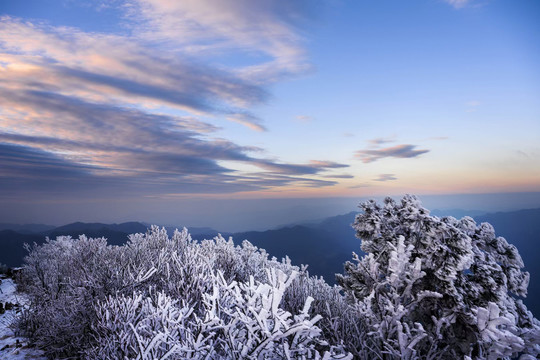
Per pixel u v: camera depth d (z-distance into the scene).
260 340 2.72
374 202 6.30
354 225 6.22
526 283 5.47
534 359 3.71
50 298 7.66
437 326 4.42
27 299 9.82
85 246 9.62
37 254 12.23
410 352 4.17
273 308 2.59
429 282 5.25
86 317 5.74
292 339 2.86
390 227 5.93
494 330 3.70
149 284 5.94
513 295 5.87
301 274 7.52
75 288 6.50
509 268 5.59
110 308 4.67
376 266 5.43
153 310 3.80
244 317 2.79
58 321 5.82
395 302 4.80
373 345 4.62
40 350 6.05
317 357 2.60
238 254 8.28
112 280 6.41
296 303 5.78
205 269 5.24
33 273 11.27
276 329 2.58
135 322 4.11
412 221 5.56
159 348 3.35
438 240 5.13
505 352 3.78
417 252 5.35
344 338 4.74
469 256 4.85
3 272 14.34
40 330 6.34
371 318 4.84
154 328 3.66
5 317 7.98
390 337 4.51
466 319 4.62
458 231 5.08
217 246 8.13
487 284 4.96
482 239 5.85
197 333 3.25
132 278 6.09
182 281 4.88
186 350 2.92
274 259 9.37
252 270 7.63
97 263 7.80
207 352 3.02
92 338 5.58
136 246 8.92
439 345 4.87
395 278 4.89
